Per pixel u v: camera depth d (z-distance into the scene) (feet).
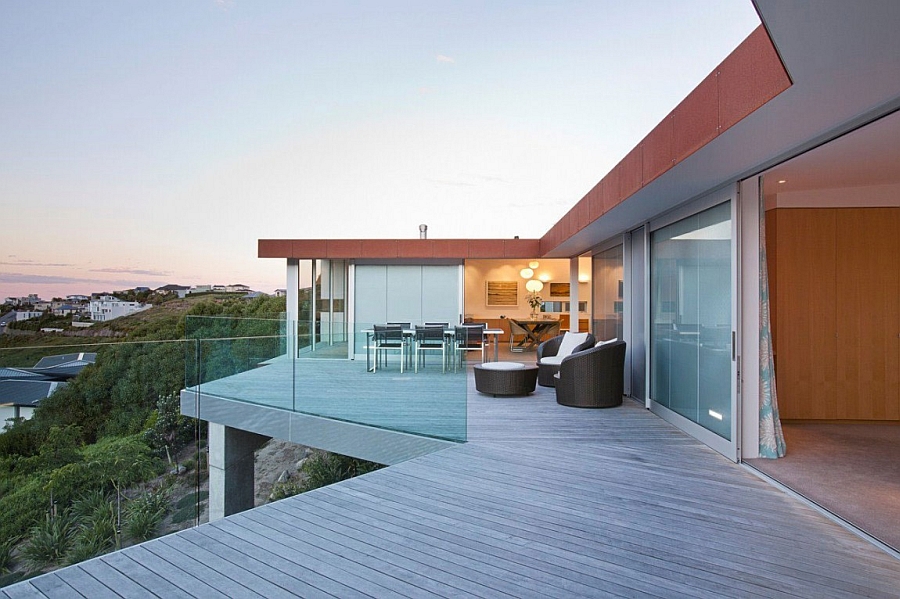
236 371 24.00
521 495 13.05
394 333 20.51
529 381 27.02
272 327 23.29
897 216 21.43
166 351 21.03
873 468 15.31
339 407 21.75
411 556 9.78
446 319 42.86
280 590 8.52
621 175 19.94
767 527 11.29
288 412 23.04
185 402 21.88
